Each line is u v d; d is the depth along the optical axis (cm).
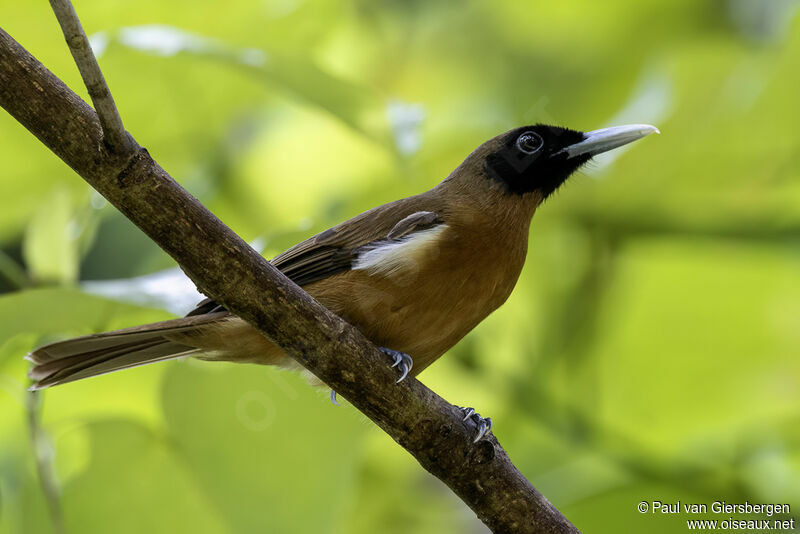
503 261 961
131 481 938
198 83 1144
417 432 783
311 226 966
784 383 1230
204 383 945
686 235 1145
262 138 1276
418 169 1046
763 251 1191
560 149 1052
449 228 934
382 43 1359
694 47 1247
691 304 1237
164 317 919
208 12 1158
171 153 1216
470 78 1368
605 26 1338
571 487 1130
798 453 1133
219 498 941
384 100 1005
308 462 948
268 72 985
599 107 1288
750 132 1120
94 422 934
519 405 1140
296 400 948
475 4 1378
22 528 916
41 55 1116
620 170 1130
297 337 737
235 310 724
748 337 1243
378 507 1282
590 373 1154
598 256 1164
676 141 1125
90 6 1124
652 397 1243
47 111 664
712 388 1240
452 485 807
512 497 804
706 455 1123
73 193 1152
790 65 1096
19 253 1213
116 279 1241
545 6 1358
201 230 695
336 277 903
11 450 1085
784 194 1138
